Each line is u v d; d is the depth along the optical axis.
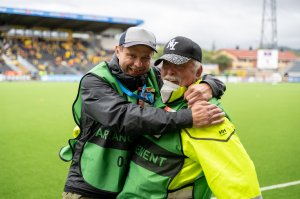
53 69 45.50
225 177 2.24
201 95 2.40
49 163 6.73
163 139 2.47
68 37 52.66
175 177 2.45
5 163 6.72
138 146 2.62
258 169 6.45
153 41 2.63
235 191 2.23
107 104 2.50
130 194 2.58
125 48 2.62
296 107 17.27
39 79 42.06
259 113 14.80
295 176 6.02
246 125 11.66
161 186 2.48
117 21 48.09
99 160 2.63
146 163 2.54
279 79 52.50
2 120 12.14
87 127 2.71
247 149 8.14
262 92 27.67
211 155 2.30
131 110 2.44
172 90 2.51
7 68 43.47
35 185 5.50
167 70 2.51
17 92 23.89
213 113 2.32
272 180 5.80
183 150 2.38
